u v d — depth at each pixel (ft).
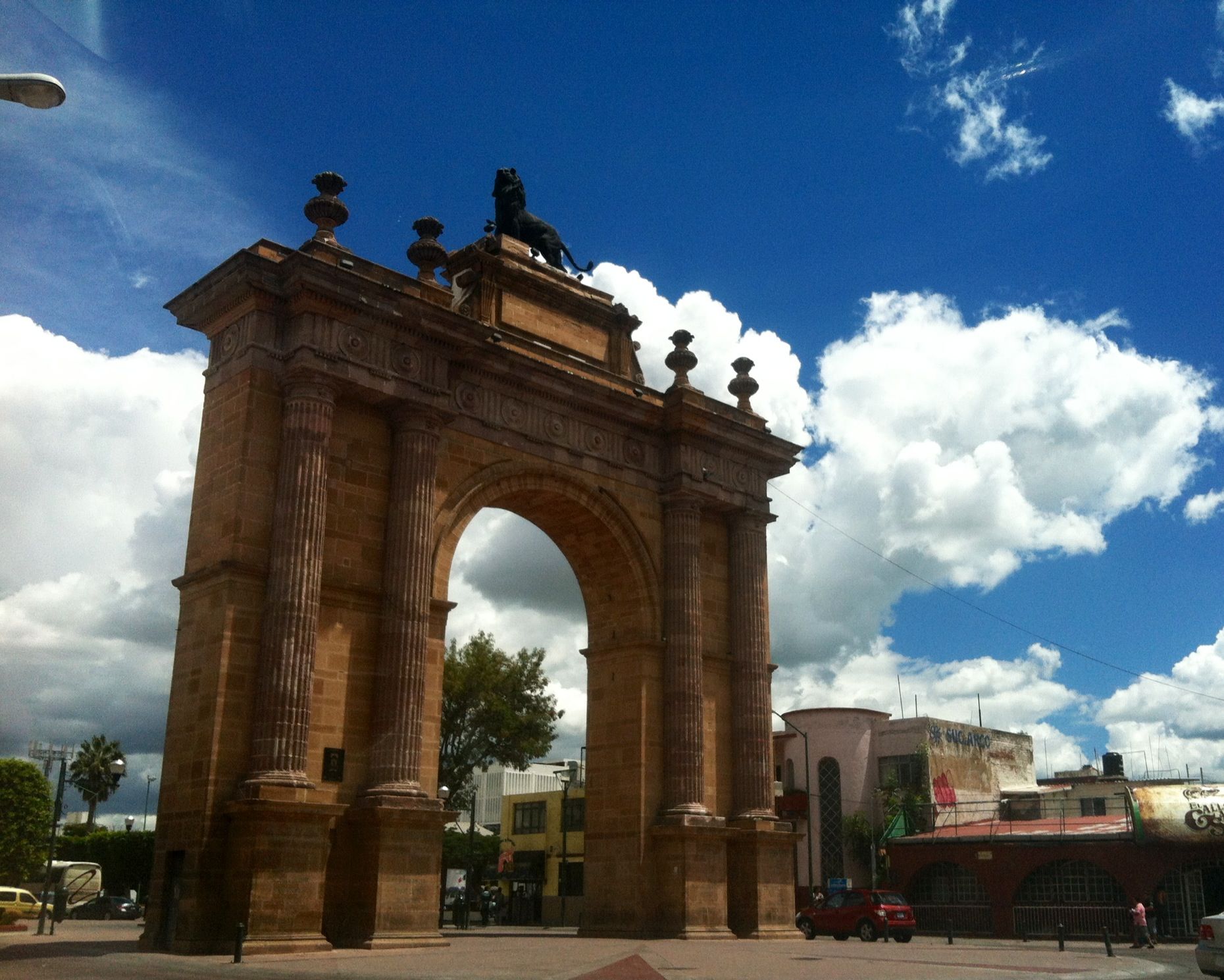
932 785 242.58
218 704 102.83
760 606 150.92
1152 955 136.67
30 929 160.97
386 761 110.83
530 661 235.61
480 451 129.70
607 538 142.41
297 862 100.83
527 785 466.70
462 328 124.26
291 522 108.06
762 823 140.97
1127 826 191.31
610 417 143.74
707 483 148.77
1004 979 81.66
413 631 114.93
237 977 76.79
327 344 114.32
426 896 109.70
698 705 140.26
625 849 135.44
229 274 114.01
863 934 154.92
